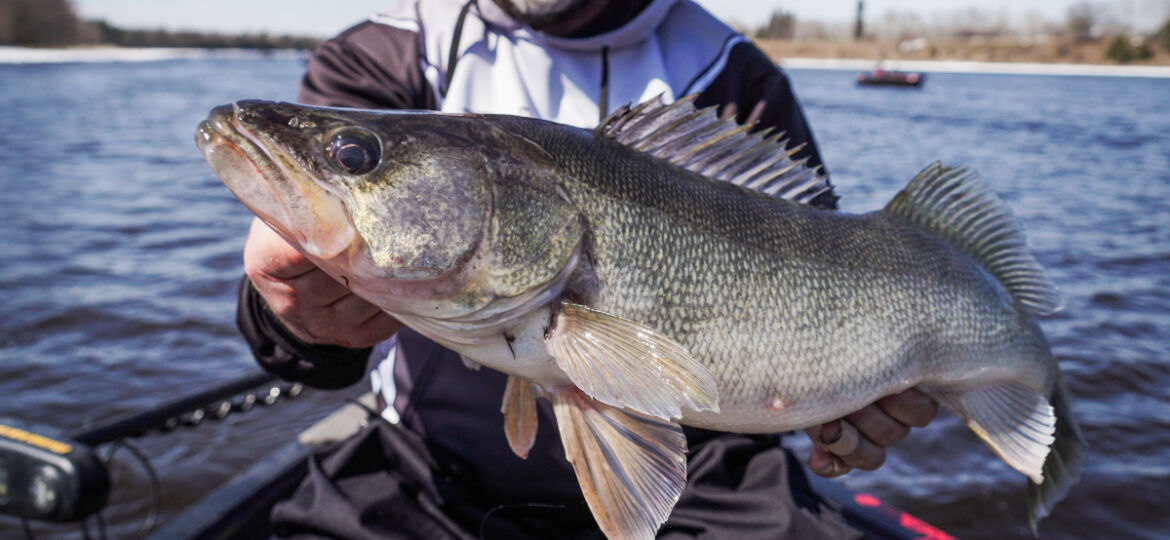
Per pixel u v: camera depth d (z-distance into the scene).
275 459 2.71
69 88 36.00
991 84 51.28
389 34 2.17
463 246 1.39
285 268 1.44
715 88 2.20
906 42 95.00
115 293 7.05
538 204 1.43
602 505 1.47
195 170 14.15
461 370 2.04
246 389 2.97
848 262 1.74
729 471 2.07
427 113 1.44
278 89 36.38
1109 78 64.25
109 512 3.88
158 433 2.71
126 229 9.51
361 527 1.88
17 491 2.16
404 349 2.12
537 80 2.15
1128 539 3.74
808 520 1.92
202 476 4.17
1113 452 4.48
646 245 1.51
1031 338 2.02
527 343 1.48
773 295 1.62
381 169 1.35
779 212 1.72
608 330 1.44
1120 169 14.90
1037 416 1.96
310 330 1.61
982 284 1.95
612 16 2.12
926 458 4.42
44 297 6.91
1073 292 7.31
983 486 4.14
